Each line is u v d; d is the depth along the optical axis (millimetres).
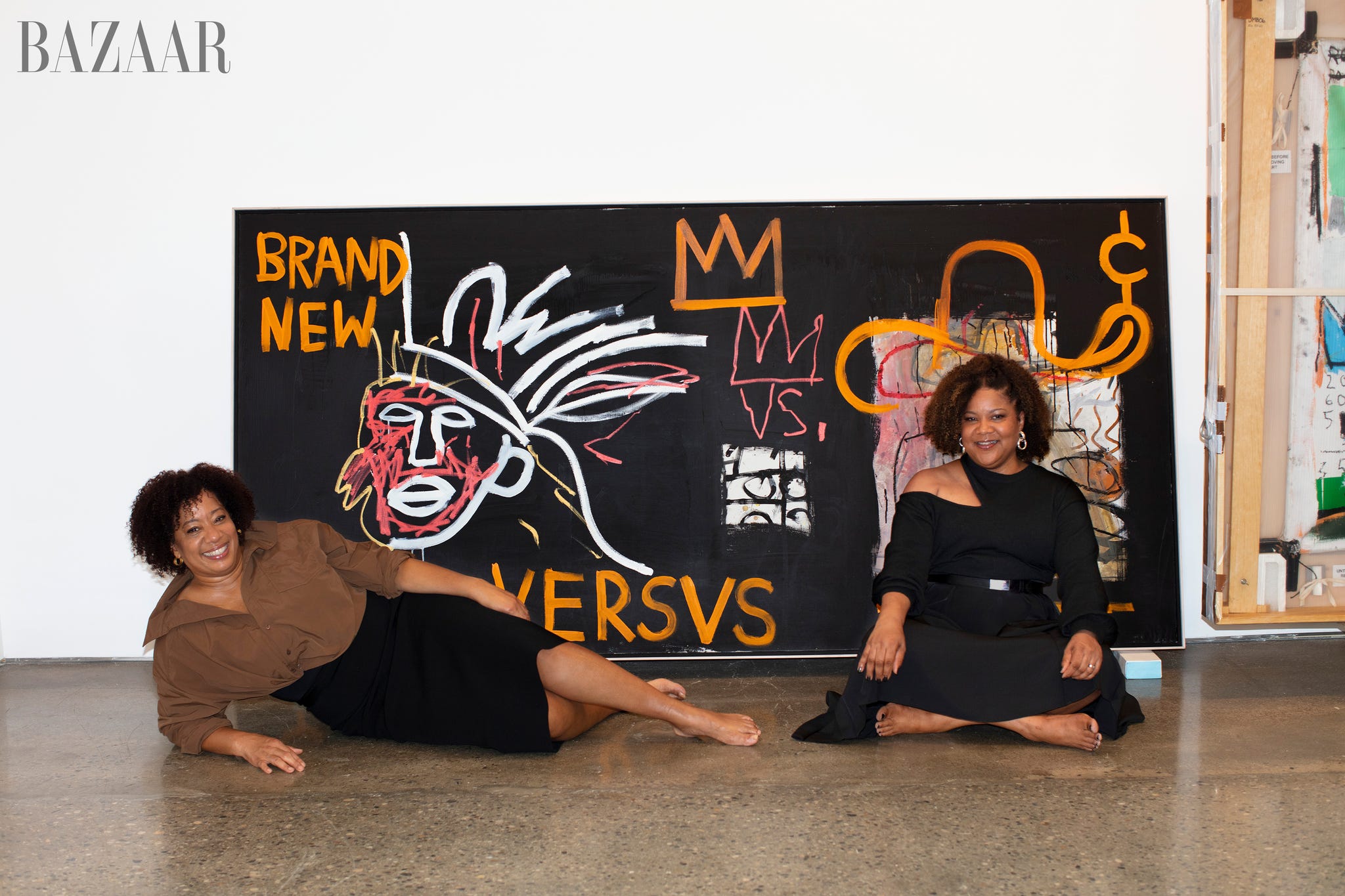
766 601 3412
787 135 3490
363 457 3443
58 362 3535
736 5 3459
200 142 3502
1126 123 3482
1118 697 2645
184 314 3537
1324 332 3525
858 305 3428
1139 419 3428
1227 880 1913
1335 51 3484
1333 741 2639
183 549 2529
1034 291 3430
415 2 3471
